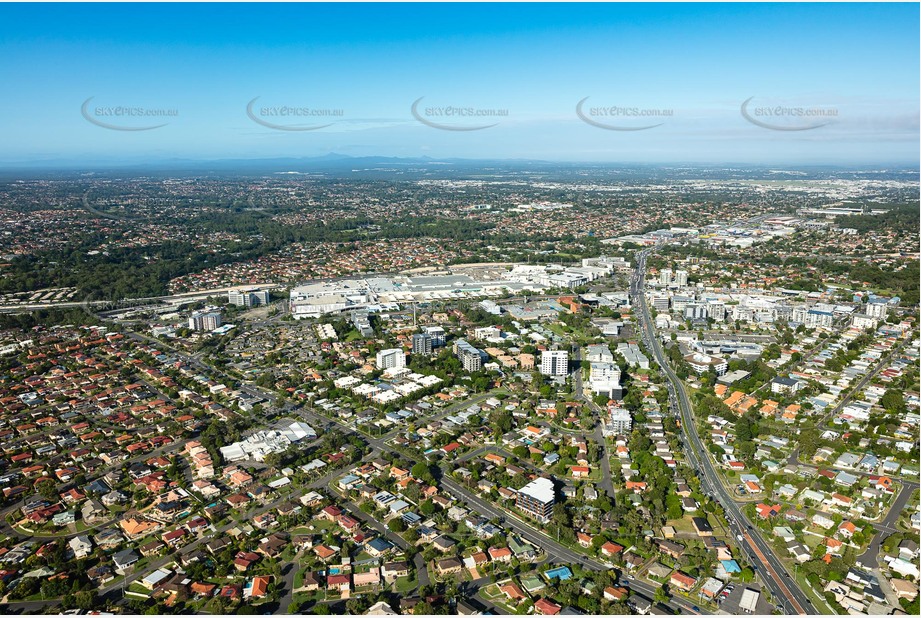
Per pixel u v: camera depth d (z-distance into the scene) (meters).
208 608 196.50
